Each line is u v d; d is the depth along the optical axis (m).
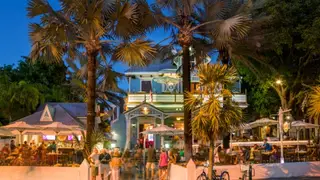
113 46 21.81
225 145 23.31
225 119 15.16
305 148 28.03
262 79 31.34
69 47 21.14
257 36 23.88
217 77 15.64
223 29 20.38
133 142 36.28
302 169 22.28
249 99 42.31
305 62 30.34
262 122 29.56
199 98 15.88
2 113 38.06
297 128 30.20
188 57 20.61
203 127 15.41
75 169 18.78
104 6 18.69
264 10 28.55
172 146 31.83
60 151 26.28
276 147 25.33
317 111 17.97
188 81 20.44
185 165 19.19
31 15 19.03
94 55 19.16
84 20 18.58
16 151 23.48
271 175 21.45
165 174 20.33
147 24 21.05
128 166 27.44
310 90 30.69
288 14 28.00
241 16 20.38
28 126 25.53
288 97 33.56
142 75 39.66
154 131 28.95
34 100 37.34
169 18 21.23
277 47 27.77
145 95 36.47
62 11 19.39
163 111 35.12
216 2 21.80
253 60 29.55
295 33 28.70
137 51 19.28
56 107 29.69
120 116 39.75
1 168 19.61
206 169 18.61
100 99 38.72
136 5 19.73
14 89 37.22
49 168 19.08
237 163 21.27
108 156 21.02
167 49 24.58
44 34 19.27
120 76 24.69
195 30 22.36
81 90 40.00
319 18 26.94
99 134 19.14
